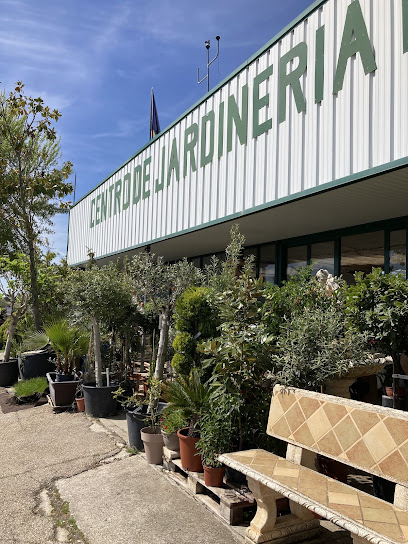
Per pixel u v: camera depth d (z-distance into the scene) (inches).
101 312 277.1
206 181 274.4
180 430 174.4
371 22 168.2
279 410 141.4
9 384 416.8
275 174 213.5
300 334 146.3
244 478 151.5
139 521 145.1
